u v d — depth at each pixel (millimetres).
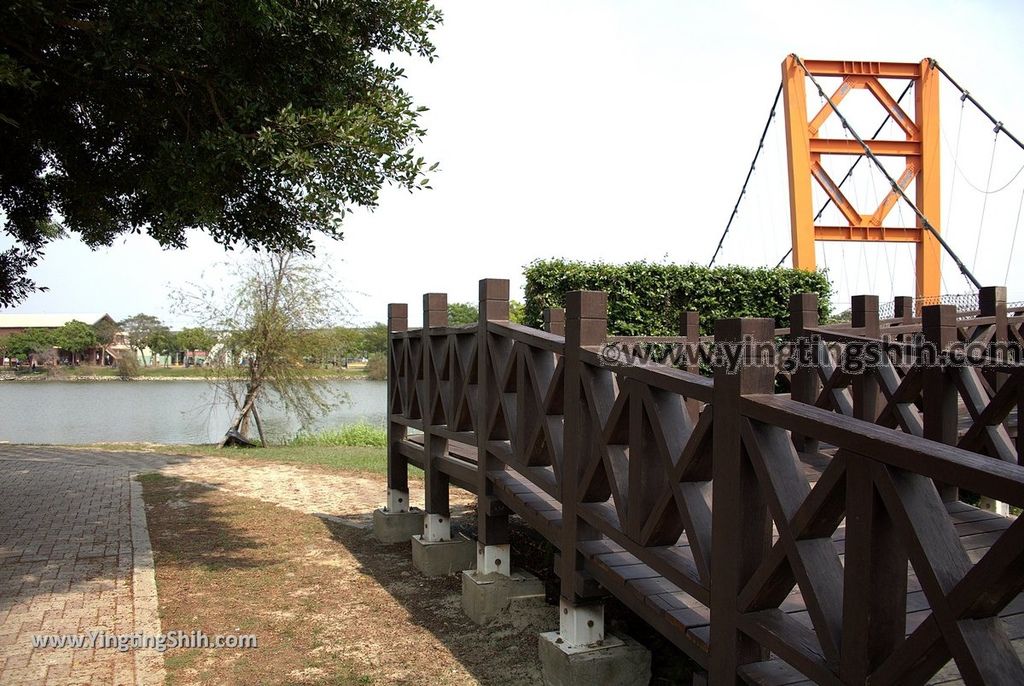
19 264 6754
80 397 31828
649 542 2592
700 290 10219
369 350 21969
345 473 9680
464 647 3855
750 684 2027
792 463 1990
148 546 5586
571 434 3164
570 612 3203
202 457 11219
